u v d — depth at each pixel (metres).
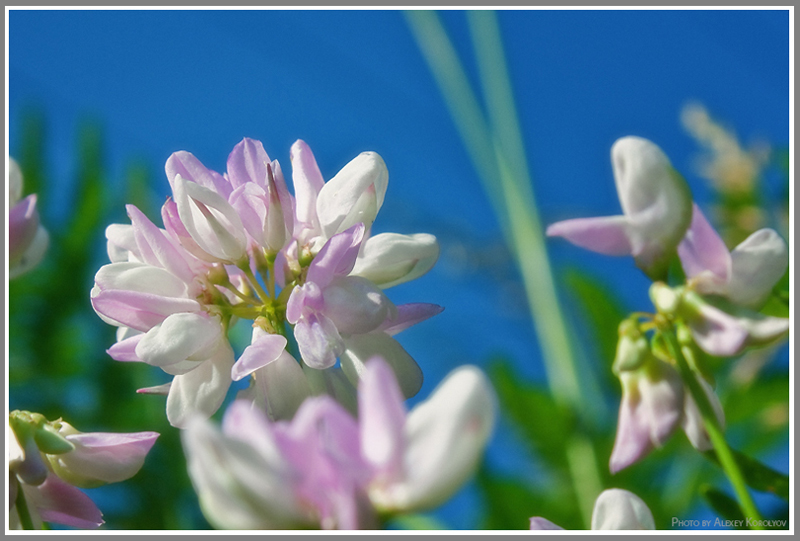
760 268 0.29
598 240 0.29
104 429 0.38
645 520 0.28
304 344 0.29
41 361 0.39
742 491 0.28
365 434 0.26
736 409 0.37
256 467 0.26
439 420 0.26
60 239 0.41
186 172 0.30
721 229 0.45
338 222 0.30
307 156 0.30
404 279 0.30
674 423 0.29
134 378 0.40
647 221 0.29
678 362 0.29
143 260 0.30
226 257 0.30
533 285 0.43
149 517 0.37
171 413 0.29
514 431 0.38
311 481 0.26
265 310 0.30
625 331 0.29
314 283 0.29
